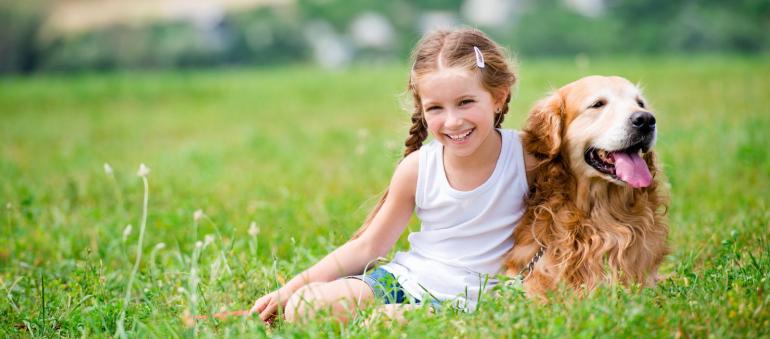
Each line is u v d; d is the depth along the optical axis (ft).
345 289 15.56
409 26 214.28
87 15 210.79
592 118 15.10
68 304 17.17
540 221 15.65
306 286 15.66
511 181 15.83
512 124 40.81
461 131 14.99
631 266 15.49
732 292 14.24
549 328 13.07
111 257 21.77
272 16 212.64
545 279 15.35
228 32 207.92
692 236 20.76
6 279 20.13
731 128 37.73
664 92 58.34
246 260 19.74
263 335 13.70
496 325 13.41
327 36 212.02
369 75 92.84
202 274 18.62
